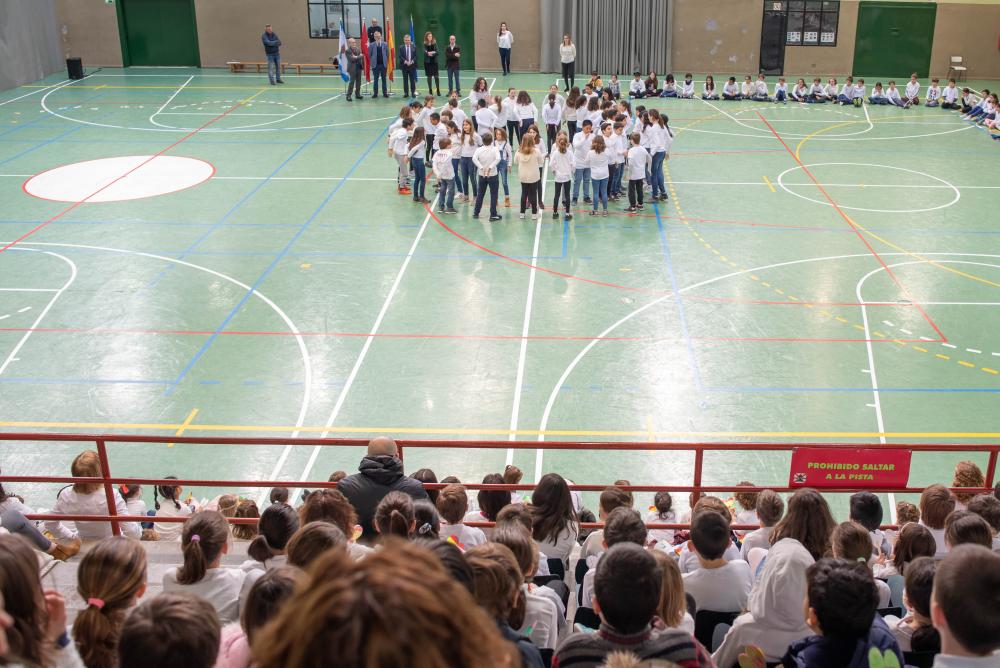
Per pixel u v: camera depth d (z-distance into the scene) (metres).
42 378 14.47
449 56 34.31
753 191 24.03
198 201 23.05
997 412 13.62
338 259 19.31
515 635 4.18
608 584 3.51
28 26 37.50
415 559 1.40
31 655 2.67
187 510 9.95
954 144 29.05
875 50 38.81
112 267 18.86
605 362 14.97
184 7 40.06
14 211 22.28
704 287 17.94
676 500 11.81
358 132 29.69
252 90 36.22
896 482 8.16
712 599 5.73
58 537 8.77
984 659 2.88
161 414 13.51
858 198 23.47
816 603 3.77
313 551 4.63
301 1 39.31
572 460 12.56
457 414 13.50
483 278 18.31
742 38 38.84
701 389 14.17
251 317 16.61
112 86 36.88
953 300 17.36
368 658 1.27
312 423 13.28
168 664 2.57
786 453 12.73
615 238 20.56
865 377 14.56
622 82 38.19
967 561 2.88
